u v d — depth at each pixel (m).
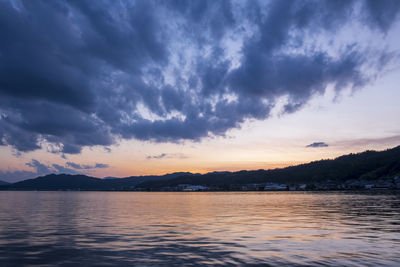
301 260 17.70
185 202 104.75
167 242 23.62
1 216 47.81
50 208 69.56
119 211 59.28
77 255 19.36
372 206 67.88
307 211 55.50
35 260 18.19
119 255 19.27
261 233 28.08
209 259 18.08
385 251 19.98
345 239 24.52
